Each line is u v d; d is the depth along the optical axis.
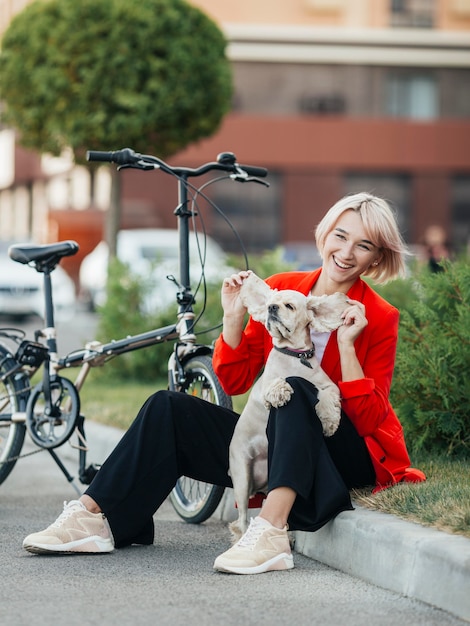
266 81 29.55
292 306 4.09
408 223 30.14
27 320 18.53
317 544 4.27
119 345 5.34
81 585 3.86
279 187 29.89
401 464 4.50
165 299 10.18
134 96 12.56
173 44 12.74
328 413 4.13
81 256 29.33
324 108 29.70
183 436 4.34
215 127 13.43
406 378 5.43
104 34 12.57
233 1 29.34
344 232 4.31
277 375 4.17
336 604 3.63
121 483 4.27
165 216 29.23
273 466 4.07
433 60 29.67
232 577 3.98
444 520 3.88
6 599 3.68
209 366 4.94
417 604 3.63
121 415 7.45
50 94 12.55
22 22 12.71
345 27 29.55
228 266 10.20
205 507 4.90
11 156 33.59
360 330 4.18
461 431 5.52
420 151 29.94
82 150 13.10
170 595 3.73
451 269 5.82
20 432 5.54
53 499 5.62
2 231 36.50
